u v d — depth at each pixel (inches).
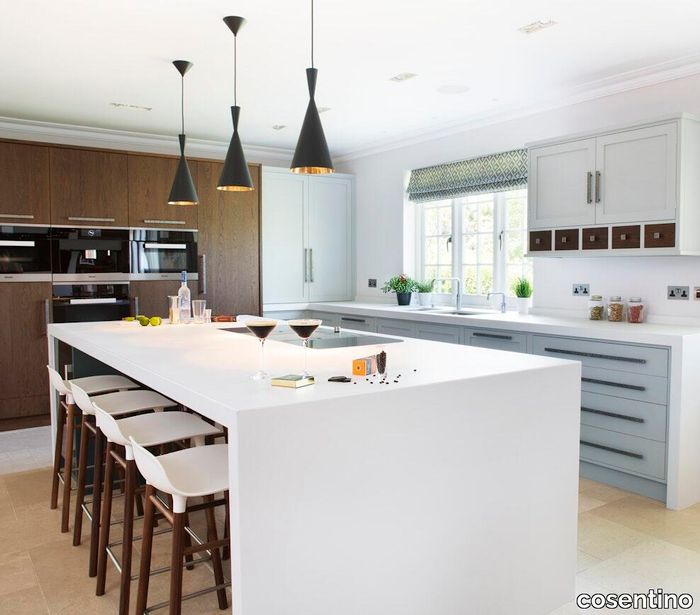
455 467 82.7
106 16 125.6
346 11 123.5
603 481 151.9
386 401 75.4
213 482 77.2
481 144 212.5
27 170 198.1
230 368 92.0
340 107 196.7
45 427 207.2
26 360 202.5
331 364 95.5
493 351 109.7
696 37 137.9
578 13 125.0
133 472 89.5
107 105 194.9
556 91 178.5
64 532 123.6
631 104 166.6
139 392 127.3
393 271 252.2
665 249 142.4
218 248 233.3
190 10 122.9
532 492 92.0
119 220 213.2
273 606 67.9
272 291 249.8
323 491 70.8
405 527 78.2
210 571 106.3
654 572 107.3
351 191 270.8
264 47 143.3
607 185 154.2
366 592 75.1
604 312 174.2
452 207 232.2
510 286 211.6
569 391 96.0
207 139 245.8
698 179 143.8
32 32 134.1
